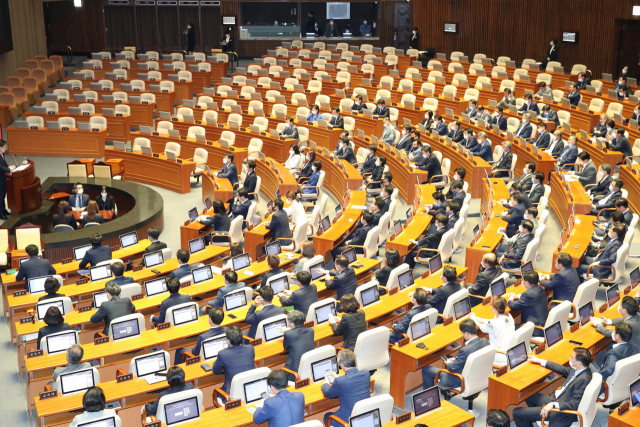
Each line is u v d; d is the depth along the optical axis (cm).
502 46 3238
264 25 3541
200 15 3534
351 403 770
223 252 1365
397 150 1891
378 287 1072
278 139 2128
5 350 1138
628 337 830
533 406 838
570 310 974
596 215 1462
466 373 830
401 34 3484
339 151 1966
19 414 942
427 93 2508
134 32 3588
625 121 2036
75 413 791
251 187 1736
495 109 2294
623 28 2858
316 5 3534
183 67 2908
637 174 1606
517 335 867
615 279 1182
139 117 2498
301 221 1411
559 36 3052
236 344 849
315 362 837
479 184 1786
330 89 2717
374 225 1419
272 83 2619
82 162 2028
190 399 756
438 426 730
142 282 1239
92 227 1591
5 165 1731
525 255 1208
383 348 911
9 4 2908
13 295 1163
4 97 2533
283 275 1114
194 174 2034
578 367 789
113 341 945
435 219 1410
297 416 730
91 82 2686
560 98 2373
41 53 3244
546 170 1770
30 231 1454
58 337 916
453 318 980
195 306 1010
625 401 775
